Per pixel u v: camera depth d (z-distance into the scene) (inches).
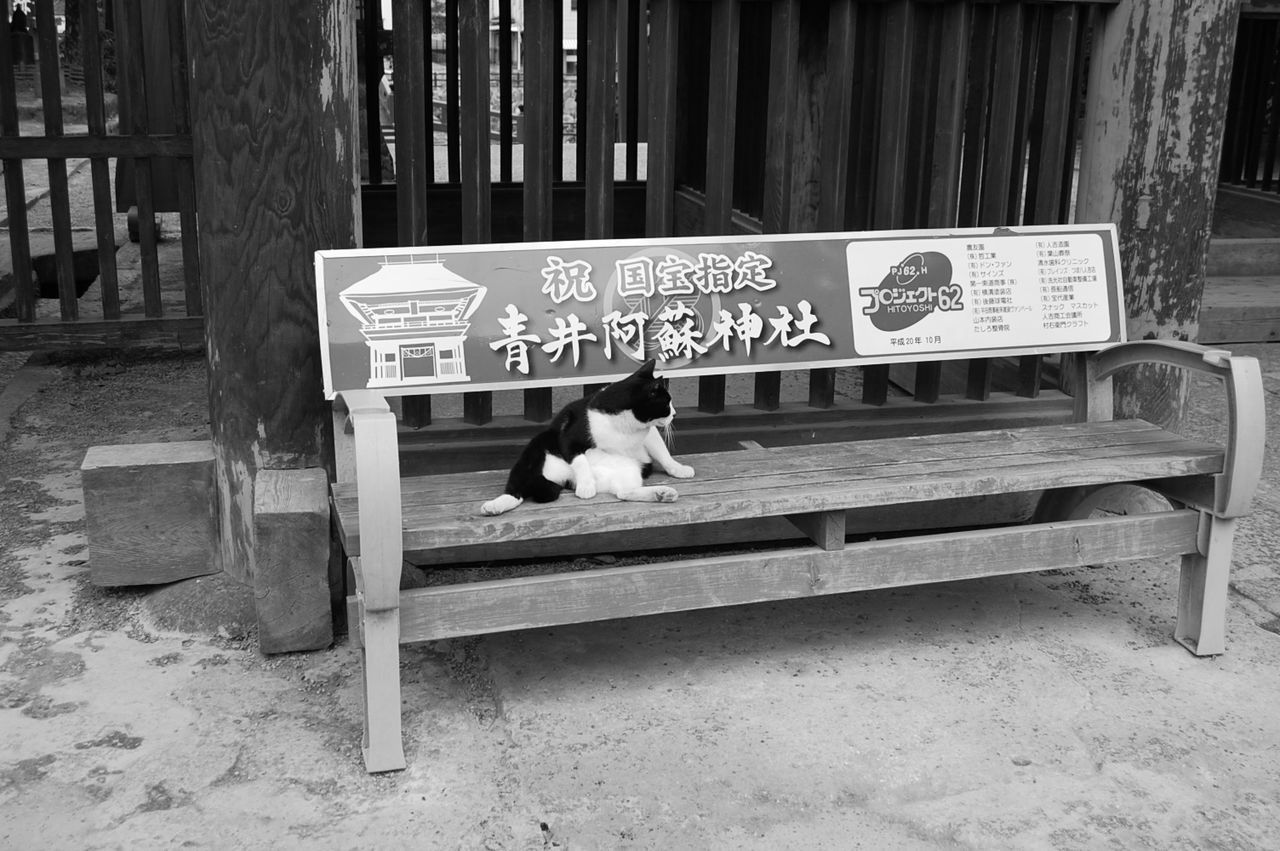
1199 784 110.1
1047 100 157.3
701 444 157.2
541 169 138.7
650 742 115.4
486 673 129.0
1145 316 164.7
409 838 100.5
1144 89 156.6
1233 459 127.3
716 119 144.2
